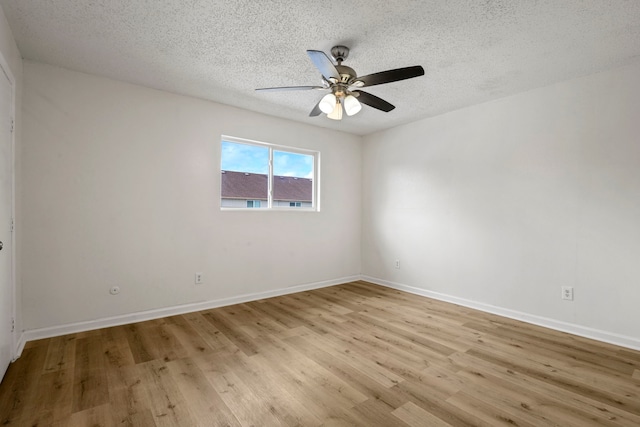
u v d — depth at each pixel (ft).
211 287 11.43
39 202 8.46
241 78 9.53
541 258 9.85
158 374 6.71
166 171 10.46
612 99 8.54
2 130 6.50
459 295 12.03
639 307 8.08
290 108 12.16
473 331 9.27
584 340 8.64
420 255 13.51
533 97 10.06
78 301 9.01
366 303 12.16
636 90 8.16
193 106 11.00
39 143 8.46
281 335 8.92
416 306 11.78
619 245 8.41
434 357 7.58
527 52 7.81
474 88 10.05
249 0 6.01
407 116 13.02
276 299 12.67
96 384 6.29
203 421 5.22
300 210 14.03
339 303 12.14
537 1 5.94
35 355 7.49
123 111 9.71
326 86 7.72
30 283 8.33
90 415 5.33
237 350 7.93
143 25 6.86
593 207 8.84
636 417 5.34
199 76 9.39
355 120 13.64
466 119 11.87
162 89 10.32
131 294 9.84
